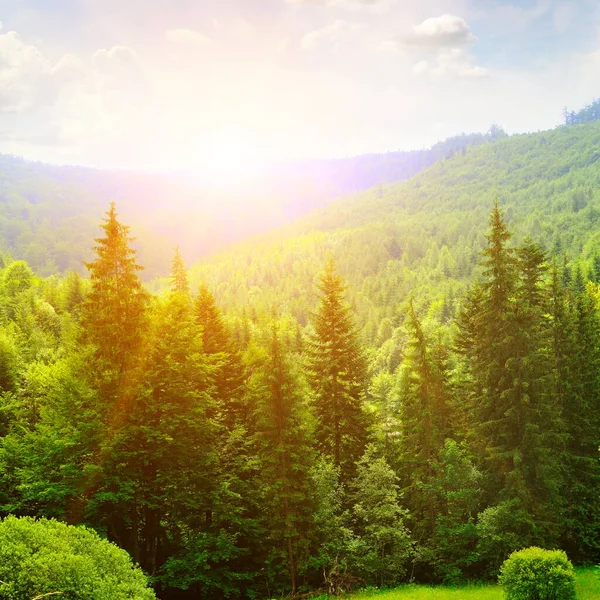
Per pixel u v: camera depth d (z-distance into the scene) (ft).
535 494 79.25
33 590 33.30
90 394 69.92
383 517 76.38
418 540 81.61
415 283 613.93
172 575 68.39
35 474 70.69
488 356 84.64
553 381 81.00
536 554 56.70
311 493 75.46
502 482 81.97
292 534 71.10
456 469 82.07
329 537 75.00
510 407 80.48
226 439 83.92
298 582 77.82
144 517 79.00
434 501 84.79
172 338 76.28
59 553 36.86
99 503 66.80
